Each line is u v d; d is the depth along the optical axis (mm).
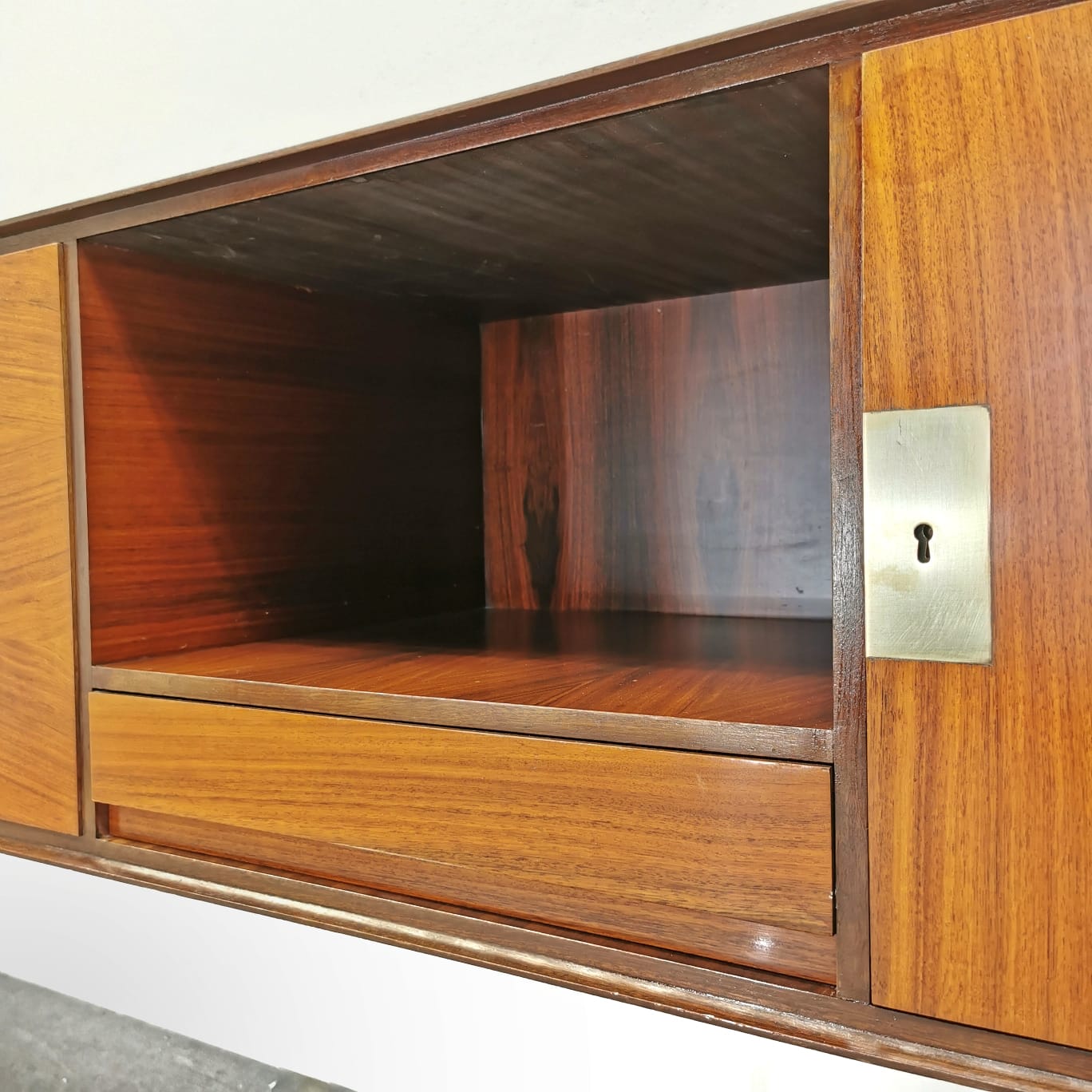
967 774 461
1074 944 440
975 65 449
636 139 561
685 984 552
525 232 750
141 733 751
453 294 983
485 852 602
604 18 596
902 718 476
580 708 575
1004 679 452
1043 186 438
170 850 768
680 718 539
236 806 705
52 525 790
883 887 485
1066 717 439
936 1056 473
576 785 568
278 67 717
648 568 1055
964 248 455
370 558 1021
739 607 1005
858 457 484
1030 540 446
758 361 979
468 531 1143
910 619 472
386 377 1040
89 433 773
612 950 577
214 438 868
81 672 786
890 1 457
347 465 997
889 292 473
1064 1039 443
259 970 788
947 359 461
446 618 1055
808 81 494
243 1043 795
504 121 562
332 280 913
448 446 1116
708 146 570
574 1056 661
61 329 771
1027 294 443
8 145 855
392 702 637
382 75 676
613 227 735
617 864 557
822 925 500
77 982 873
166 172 774
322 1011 760
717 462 1009
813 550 966
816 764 502
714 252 817
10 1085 896
